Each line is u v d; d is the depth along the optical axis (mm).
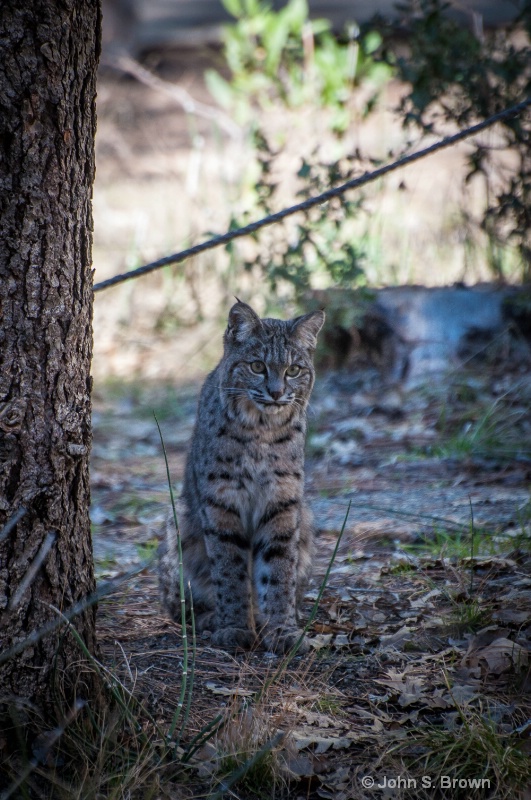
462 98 14266
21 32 5086
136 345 17734
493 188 17562
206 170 23938
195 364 16750
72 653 5535
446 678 5910
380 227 16922
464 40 13984
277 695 6238
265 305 15445
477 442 11789
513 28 14812
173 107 28594
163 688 6238
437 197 20438
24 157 5156
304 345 7945
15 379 5246
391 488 10922
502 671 6297
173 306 18438
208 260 18781
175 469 12594
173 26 30812
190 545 7957
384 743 5582
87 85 5441
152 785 5043
